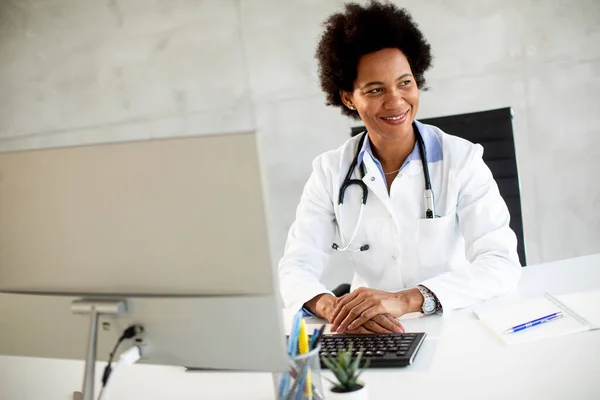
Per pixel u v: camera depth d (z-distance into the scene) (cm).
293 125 380
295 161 383
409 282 203
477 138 232
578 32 349
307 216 209
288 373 113
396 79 187
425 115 366
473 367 133
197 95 389
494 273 178
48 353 130
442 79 361
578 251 365
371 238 201
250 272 110
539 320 152
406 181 196
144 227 114
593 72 351
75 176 117
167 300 115
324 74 206
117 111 403
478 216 192
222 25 380
